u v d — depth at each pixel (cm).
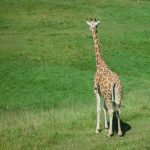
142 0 14300
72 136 3541
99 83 3484
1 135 3628
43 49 9669
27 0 13362
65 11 12756
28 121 4009
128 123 3866
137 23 12044
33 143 3375
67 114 4147
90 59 9175
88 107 4638
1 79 7731
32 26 11581
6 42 10094
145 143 3158
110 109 3391
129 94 5697
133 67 8612
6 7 12788
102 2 13800
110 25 11712
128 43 10231
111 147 3120
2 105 6544
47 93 7156
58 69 8331
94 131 3631
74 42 10206
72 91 7231
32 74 7981
